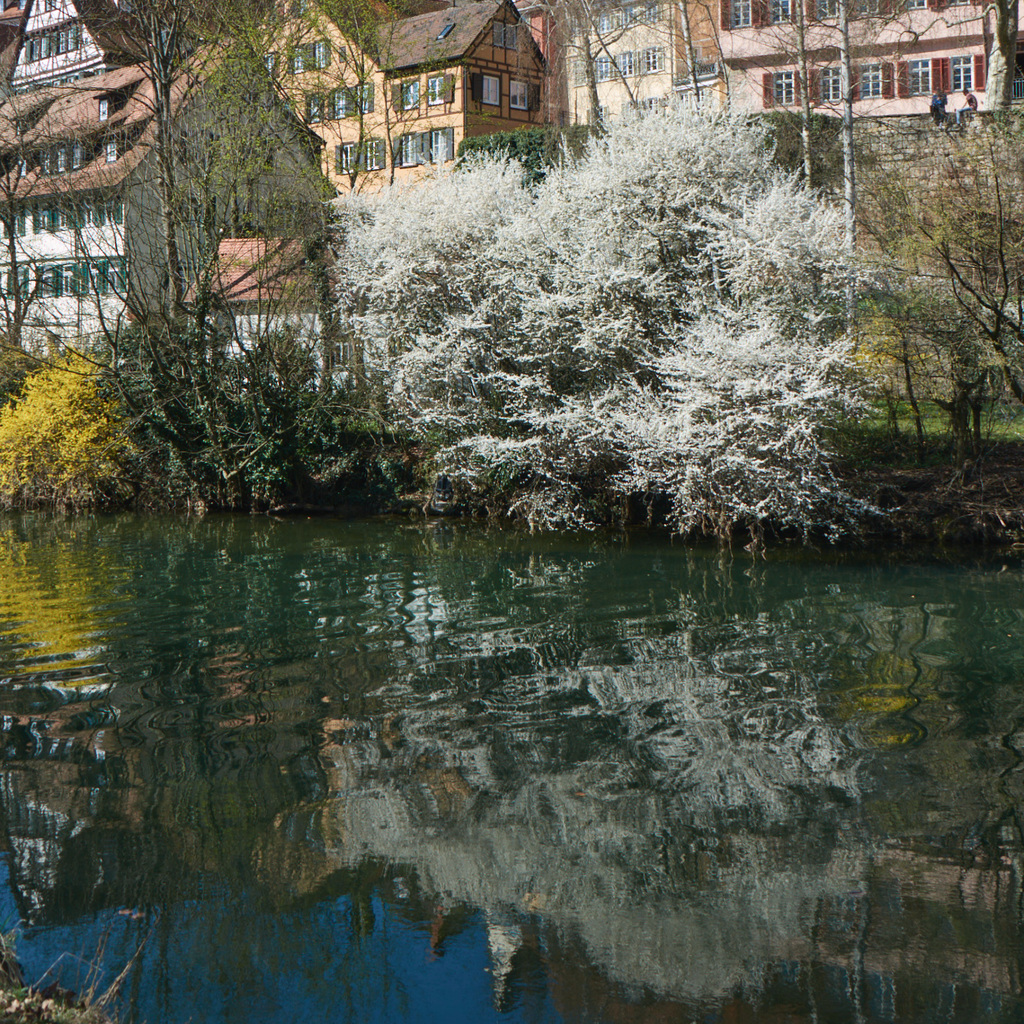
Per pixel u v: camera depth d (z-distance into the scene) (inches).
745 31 1562.5
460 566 557.3
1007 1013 165.9
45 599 491.5
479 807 246.7
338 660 375.9
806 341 582.6
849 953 184.5
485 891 207.6
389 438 799.7
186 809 247.3
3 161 1008.9
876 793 251.1
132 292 815.1
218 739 294.5
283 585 514.6
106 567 578.6
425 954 185.8
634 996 170.7
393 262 731.4
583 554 583.5
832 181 981.8
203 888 209.6
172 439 814.5
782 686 335.9
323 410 792.9
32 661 380.2
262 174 822.5
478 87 1717.5
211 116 820.0
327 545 642.8
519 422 700.7
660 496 662.5
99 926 195.8
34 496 892.6
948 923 192.7
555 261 676.7
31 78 1205.1
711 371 565.9
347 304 790.5
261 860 221.3
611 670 357.7
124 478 857.5
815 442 560.1
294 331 801.6
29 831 235.8
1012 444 635.5
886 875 211.8
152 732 301.4
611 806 246.8
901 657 365.1
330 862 219.9
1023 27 1540.4
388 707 321.7
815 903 201.5
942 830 230.8
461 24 1722.4
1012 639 382.9
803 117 1004.6
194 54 856.9
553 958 184.7
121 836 232.5
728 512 600.4
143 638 411.5
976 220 548.4
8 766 275.6
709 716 308.8
